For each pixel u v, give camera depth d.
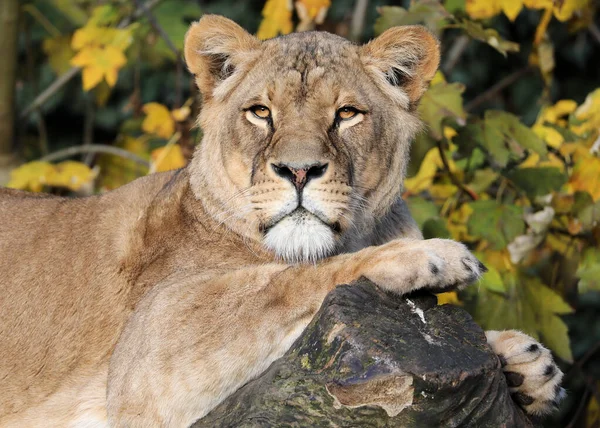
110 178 14.27
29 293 8.73
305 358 6.66
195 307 7.48
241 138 8.12
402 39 8.57
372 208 8.38
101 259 8.67
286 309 7.24
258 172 7.90
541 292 11.61
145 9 13.42
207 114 8.59
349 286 6.94
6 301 8.73
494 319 11.48
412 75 8.75
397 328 6.68
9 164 14.67
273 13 12.78
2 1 14.01
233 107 8.29
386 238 8.73
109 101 18.70
